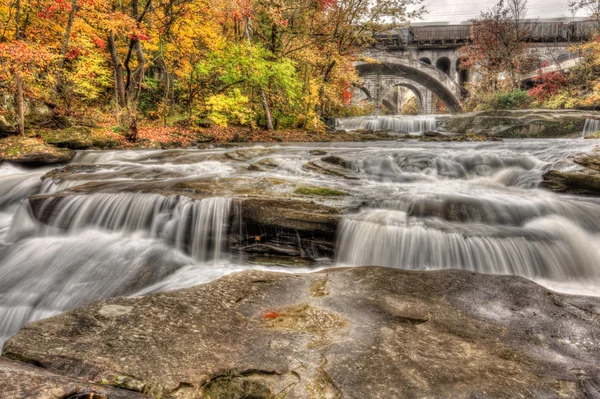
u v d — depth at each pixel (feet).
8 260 15.81
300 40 68.23
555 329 8.14
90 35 44.52
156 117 55.16
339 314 8.52
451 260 13.85
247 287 10.00
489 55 104.42
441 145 41.86
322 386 5.77
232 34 62.28
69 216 18.60
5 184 25.14
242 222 16.38
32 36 40.81
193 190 19.65
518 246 13.96
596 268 13.79
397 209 17.52
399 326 8.02
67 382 4.92
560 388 5.99
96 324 7.30
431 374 6.21
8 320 12.19
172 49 53.01
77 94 47.83
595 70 77.61
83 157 34.14
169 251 16.60
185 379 5.71
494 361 6.75
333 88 77.71
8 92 36.50
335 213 16.24
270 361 6.39
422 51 154.10
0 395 4.44
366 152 31.07
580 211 16.98
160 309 8.18
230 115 56.75
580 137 55.98
